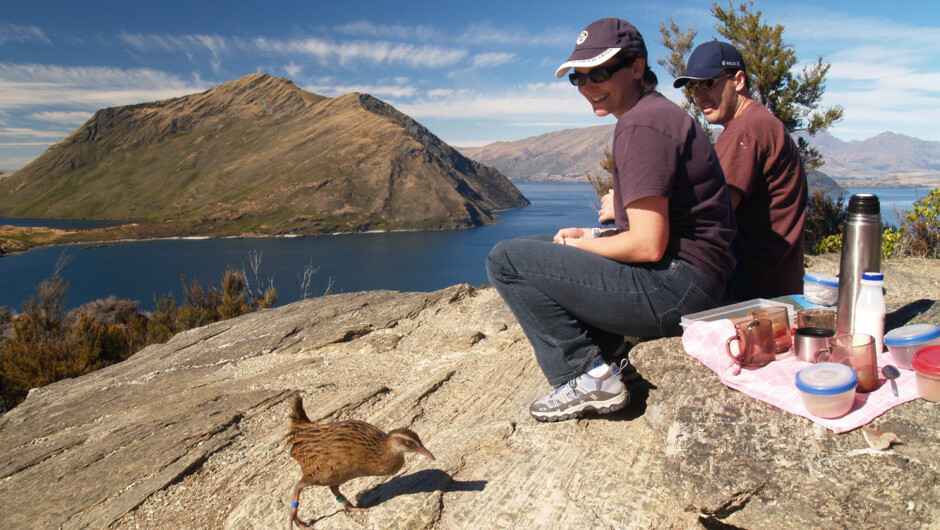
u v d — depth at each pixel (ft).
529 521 7.54
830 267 21.61
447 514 7.96
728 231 8.54
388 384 14.34
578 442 9.11
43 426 14.90
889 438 6.42
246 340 20.31
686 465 7.08
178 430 12.55
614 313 8.59
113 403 15.79
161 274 429.38
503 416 10.69
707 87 11.16
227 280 63.82
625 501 7.59
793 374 7.67
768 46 42.83
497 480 8.50
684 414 7.73
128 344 50.67
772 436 6.89
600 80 8.55
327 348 18.12
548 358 9.27
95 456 11.96
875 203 7.87
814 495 6.37
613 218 10.11
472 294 22.00
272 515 8.75
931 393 6.70
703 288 8.46
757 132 9.96
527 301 8.96
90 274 428.15
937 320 9.14
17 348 43.80
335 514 8.33
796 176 10.14
